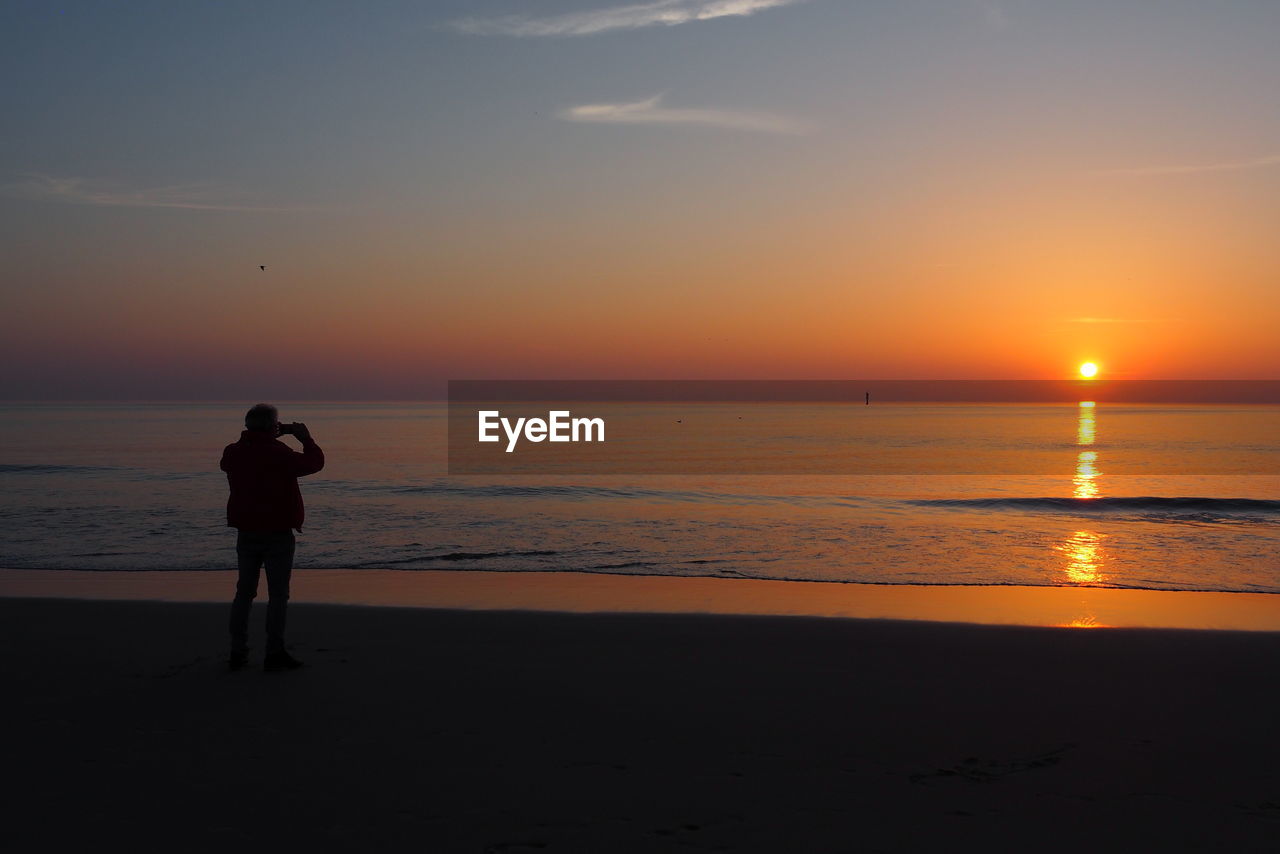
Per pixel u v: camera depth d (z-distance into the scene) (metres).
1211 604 9.80
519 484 29.06
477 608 9.31
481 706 5.30
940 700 5.51
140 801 3.83
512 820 3.65
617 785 4.04
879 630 7.67
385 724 4.93
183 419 133.88
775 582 11.20
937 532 16.06
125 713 5.10
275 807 3.77
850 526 16.86
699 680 5.96
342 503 20.69
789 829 3.58
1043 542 14.84
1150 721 5.11
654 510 19.56
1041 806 3.85
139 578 11.12
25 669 6.15
